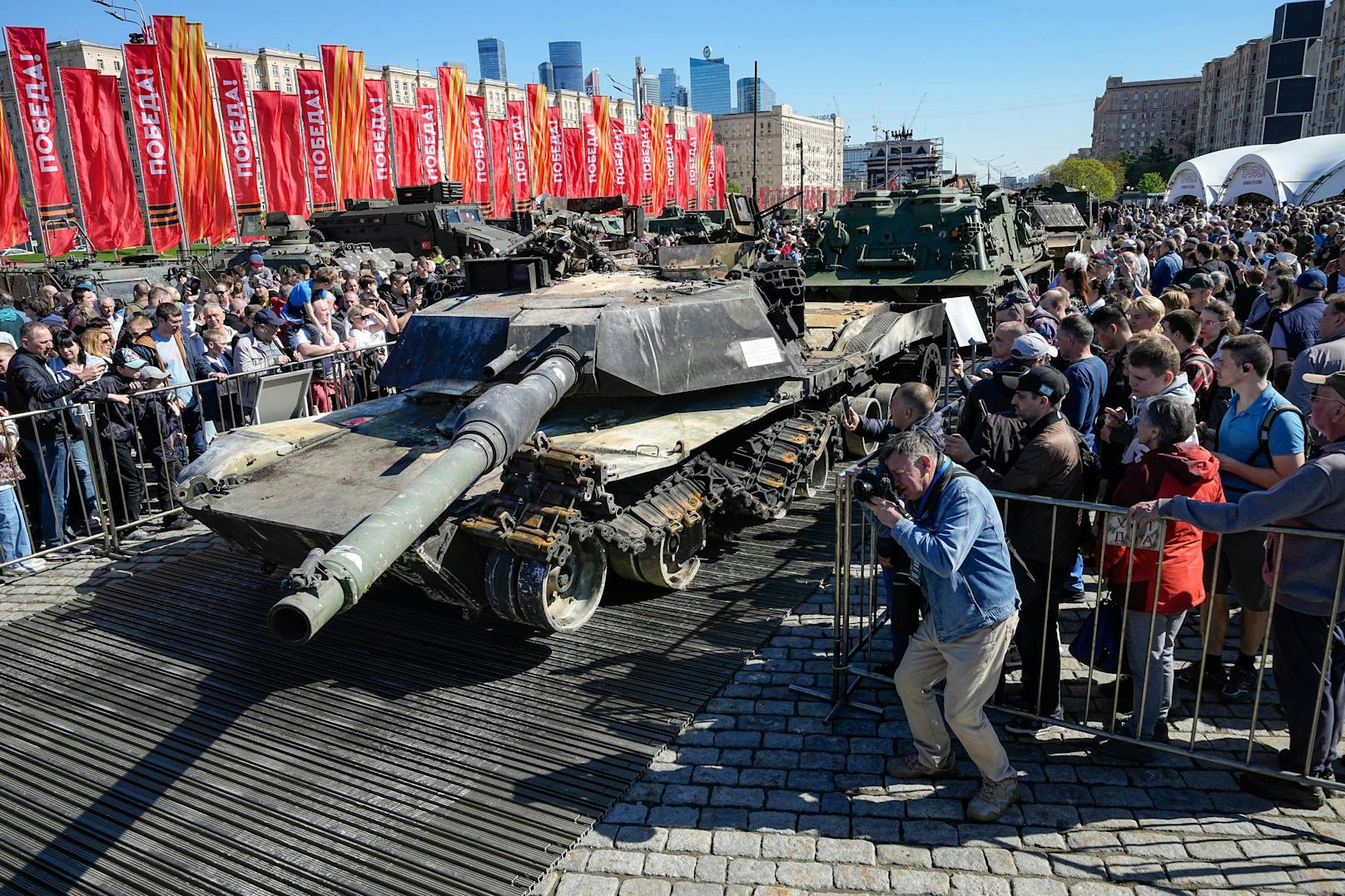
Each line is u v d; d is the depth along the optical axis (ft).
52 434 29.37
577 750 18.28
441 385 26.14
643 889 14.57
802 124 460.55
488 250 79.92
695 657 21.89
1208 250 45.44
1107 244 93.35
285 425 26.50
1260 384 17.98
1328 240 65.87
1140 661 16.74
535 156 115.44
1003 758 15.90
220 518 21.70
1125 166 454.81
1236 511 14.58
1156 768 17.26
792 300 31.63
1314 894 13.98
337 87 89.81
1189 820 15.79
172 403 32.53
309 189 90.63
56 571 28.40
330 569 14.07
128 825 16.42
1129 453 20.31
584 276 31.83
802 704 19.92
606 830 15.99
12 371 28.84
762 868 14.97
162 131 76.28
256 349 36.40
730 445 28.35
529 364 24.41
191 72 76.84
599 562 22.80
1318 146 157.89
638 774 17.48
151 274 71.36
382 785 17.29
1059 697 18.45
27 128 69.31
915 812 16.28
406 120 98.63
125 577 27.55
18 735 19.34
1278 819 15.75
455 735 18.86
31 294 62.75
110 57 257.75
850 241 56.34
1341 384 14.11
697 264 38.37
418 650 22.56
